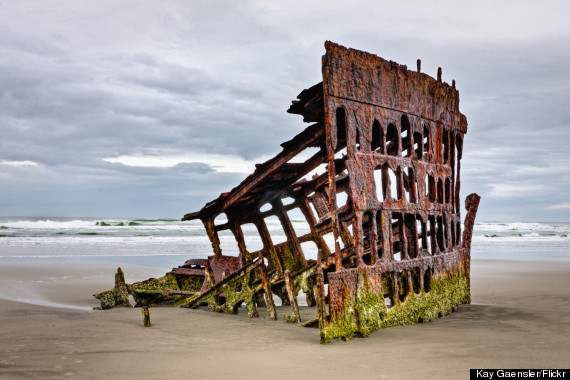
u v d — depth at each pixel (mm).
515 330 7219
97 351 5906
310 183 10352
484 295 11727
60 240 32125
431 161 8555
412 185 7918
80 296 11656
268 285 8461
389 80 7473
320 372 4961
